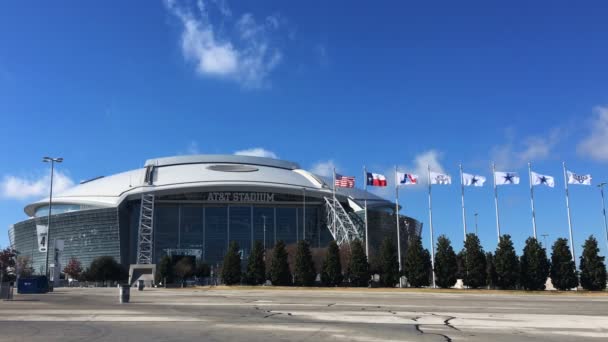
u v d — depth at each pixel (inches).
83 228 6446.9
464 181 3144.7
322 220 6668.3
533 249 2913.4
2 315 1182.9
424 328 912.9
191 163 7411.4
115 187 6820.9
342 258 4335.6
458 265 3137.3
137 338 759.7
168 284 4741.6
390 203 6919.3
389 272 3228.3
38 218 6732.3
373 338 768.3
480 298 2069.4
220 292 2775.6
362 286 3267.7
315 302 1772.9
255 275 3538.4
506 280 2898.6
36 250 6628.9
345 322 1027.9
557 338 778.2
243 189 6520.7
